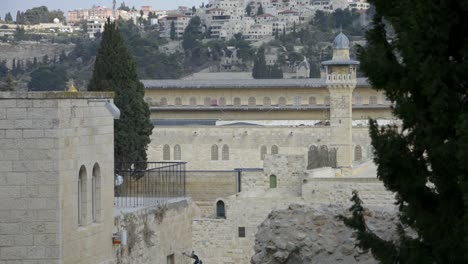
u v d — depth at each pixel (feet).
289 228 186.60
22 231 171.63
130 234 207.51
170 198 253.03
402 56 141.90
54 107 171.53
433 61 136.98
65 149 173.37
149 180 296.92
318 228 185.68
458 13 138.10
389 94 144.05
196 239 376.48
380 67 142.82
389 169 143.84
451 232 139.54
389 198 350.64
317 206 190.19
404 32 139.64
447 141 137.69
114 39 467.11
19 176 171.53
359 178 366.22
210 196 501.15
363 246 150.61
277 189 400.67
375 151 146.00
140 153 463.01
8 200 171.53
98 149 185.68
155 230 223.71
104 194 188.14
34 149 171.42
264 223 190.60
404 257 144.66
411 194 143.23
